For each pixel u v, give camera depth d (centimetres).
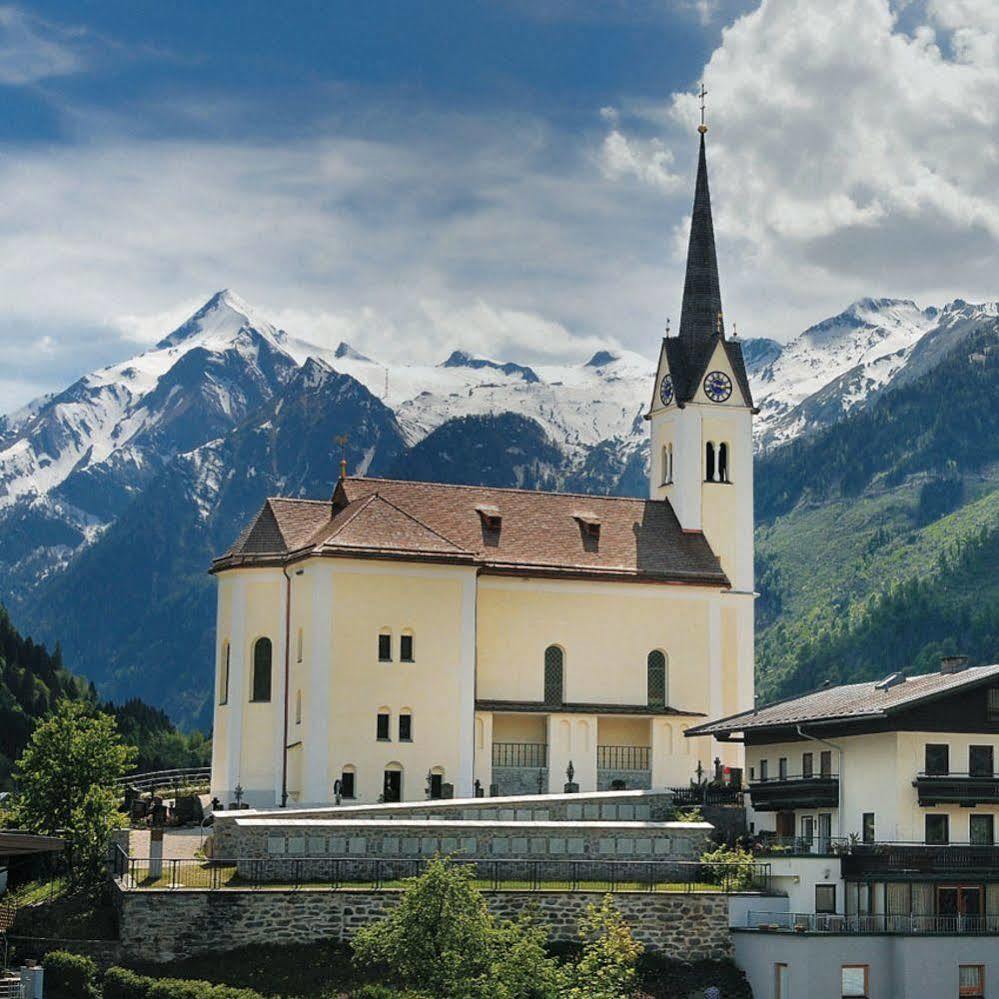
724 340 12438
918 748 8050
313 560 10106
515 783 10744
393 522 10381
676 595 11381
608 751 11050
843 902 7875
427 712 10188
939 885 7838
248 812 7938
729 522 12188
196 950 7075
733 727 9181
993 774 8094
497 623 10956
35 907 7544
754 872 8000
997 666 8350
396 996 6462
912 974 7306
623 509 11875
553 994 6475
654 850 8069
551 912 7462
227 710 10650
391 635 10194
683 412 12244
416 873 7638
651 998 7181
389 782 10069
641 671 11231
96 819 8231
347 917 7175
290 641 10444
